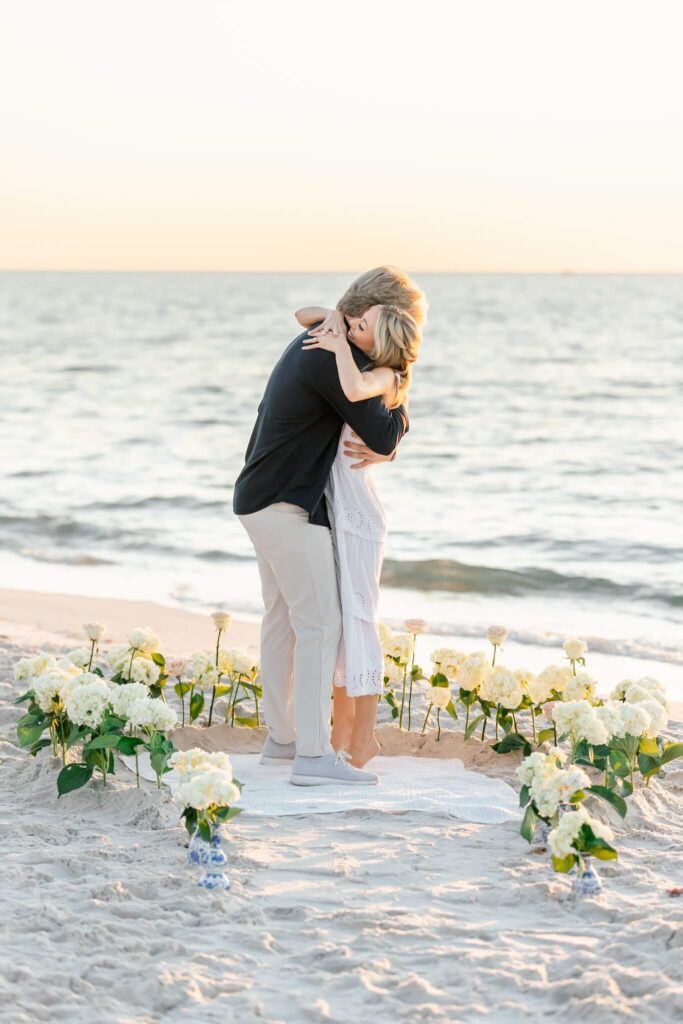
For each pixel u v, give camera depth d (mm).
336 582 4590
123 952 3023
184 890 3436
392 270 4570
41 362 45656
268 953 3070
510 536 13914
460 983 2908
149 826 4035
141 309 101812
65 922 3174
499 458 21109
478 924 3256
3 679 6320
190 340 61125
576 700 4582
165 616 9234
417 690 6363
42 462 20094
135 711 4223
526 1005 2809
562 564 12352
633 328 66000
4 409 29000
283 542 4484
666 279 198000
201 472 19266
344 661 4668
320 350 4398
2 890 3406
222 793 3549
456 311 88562
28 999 2752
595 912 3340
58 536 13727
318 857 3779
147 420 27375
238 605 10148
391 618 9766
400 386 4570
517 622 9688
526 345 53656
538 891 3465
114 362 46281
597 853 3432
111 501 16156
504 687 4914
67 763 4551
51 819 4098
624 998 2797
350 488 4570
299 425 4441
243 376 40562
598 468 19812
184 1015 2734
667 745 4801
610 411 29172
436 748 5133
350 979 2906
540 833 3941
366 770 4809
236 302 121188
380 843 3945
